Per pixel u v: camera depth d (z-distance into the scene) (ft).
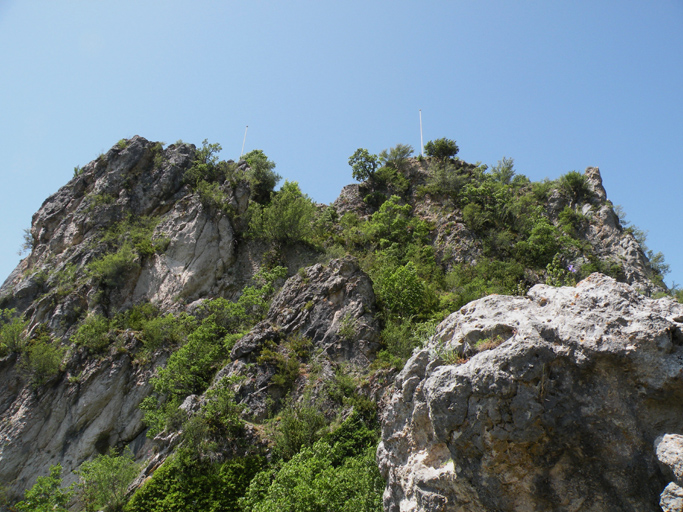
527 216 140.97
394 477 38.93
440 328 41.68
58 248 121.70
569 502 29.89
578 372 30.68
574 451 30.17
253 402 72.02
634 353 29.35
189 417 71.92
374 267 111.96
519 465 30.50
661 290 118.62
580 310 32.86
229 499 60.54
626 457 28.96
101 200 127.65
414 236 134.51
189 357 87.76
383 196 155.94
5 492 78.02
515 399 30.27
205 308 103.76
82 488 73.41
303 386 74.08
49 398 88.53
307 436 64.49
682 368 28.19
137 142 140.26
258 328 83.71
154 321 99.30
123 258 112.16
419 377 39.55
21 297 109.40
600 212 142.51
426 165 167.12
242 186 133.49
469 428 30.86
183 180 135.03
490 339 35.04
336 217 149.59
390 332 80.84
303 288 91.15
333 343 80.28
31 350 93.81
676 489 25.44
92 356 94.27
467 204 142.10
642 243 145.59
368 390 71.36
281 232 122.11
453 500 33.04
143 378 91.45
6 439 82.94
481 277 114.73
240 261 121.19
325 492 48.06
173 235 120.16
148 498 62.44
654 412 29.04
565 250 126.62
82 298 106.83
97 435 84.89
